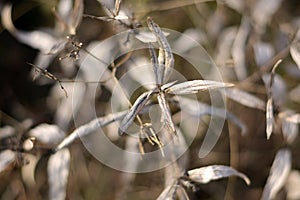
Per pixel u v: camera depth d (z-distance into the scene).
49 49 0.75
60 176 0.74
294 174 0.81
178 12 0.85
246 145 0.85
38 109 0.85
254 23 0.83
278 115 0.77
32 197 0.80
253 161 0.85
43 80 0.82
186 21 0.86
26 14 0.86
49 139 0.74
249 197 0.85
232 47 0.84
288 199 0.81
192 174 0.70
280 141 0.84
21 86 0.86
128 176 0.80
